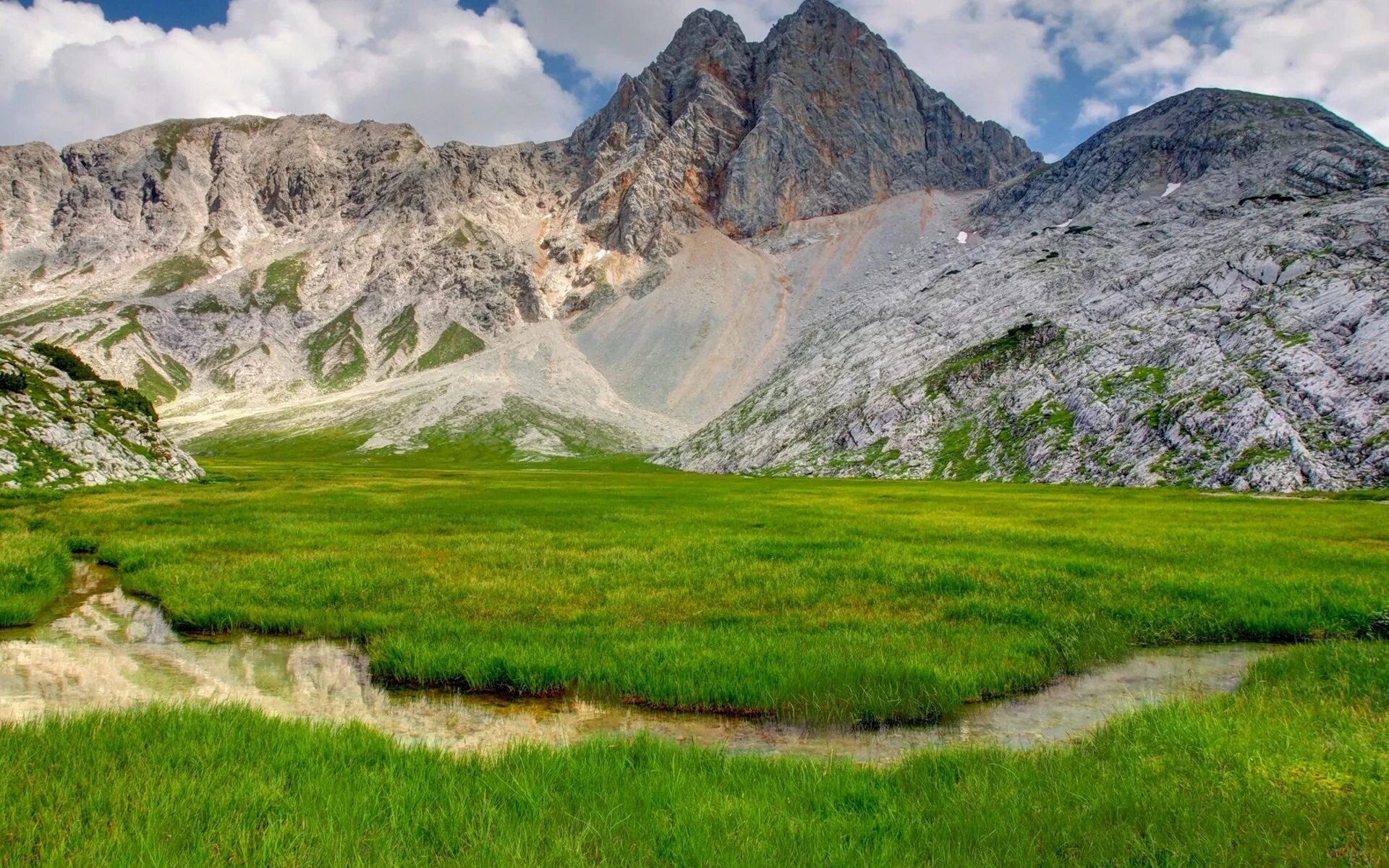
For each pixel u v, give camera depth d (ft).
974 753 34.01
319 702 45.85
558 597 71.92
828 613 65.21
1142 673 51.42
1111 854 23.75
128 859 21.76
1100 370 361.51
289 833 24.21
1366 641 56.39
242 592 72.38
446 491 231.71
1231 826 25.11
